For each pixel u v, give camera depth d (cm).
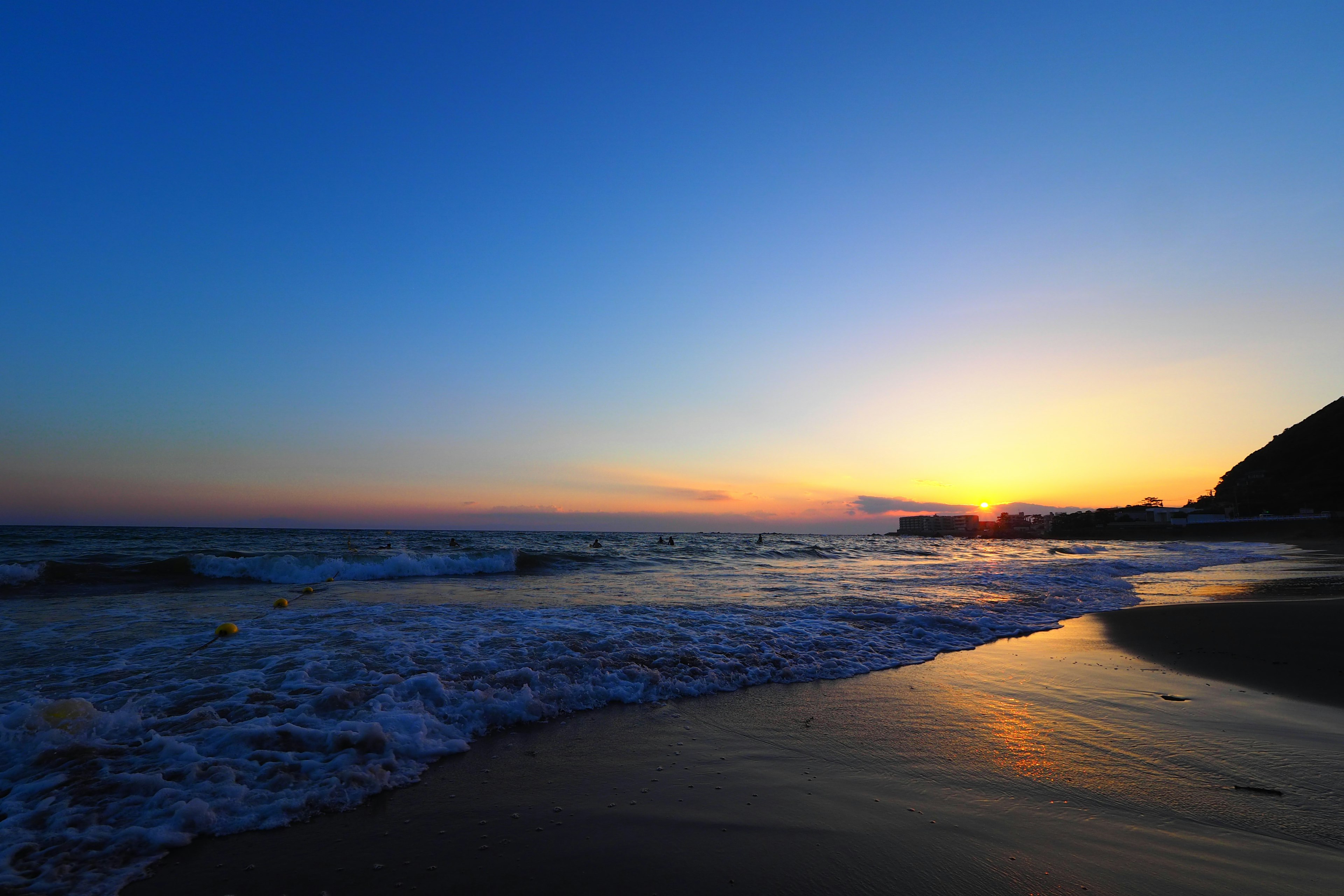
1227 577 2219
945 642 995
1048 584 1827
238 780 442
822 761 521
